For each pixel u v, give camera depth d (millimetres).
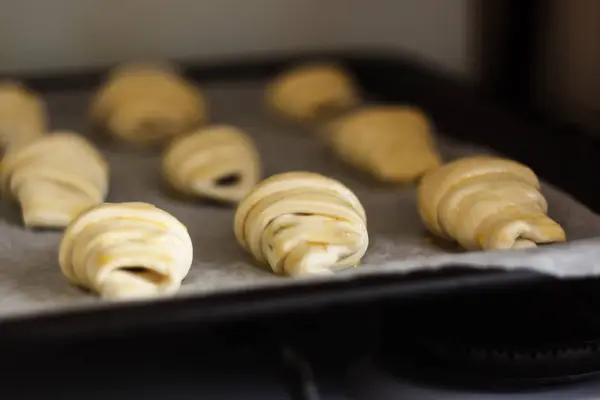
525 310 593
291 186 654
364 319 560
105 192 751
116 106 847
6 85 875
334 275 576
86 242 614
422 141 784
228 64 973
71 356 540
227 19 990
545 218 635
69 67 975
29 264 656
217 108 915
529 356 591
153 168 804
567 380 596
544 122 852
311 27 1006
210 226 707
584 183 734
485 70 1009
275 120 896
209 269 644
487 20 998
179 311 547
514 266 573
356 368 565
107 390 543
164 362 546
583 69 919
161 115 841
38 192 706
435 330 580
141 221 624
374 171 765
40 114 850
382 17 1012
